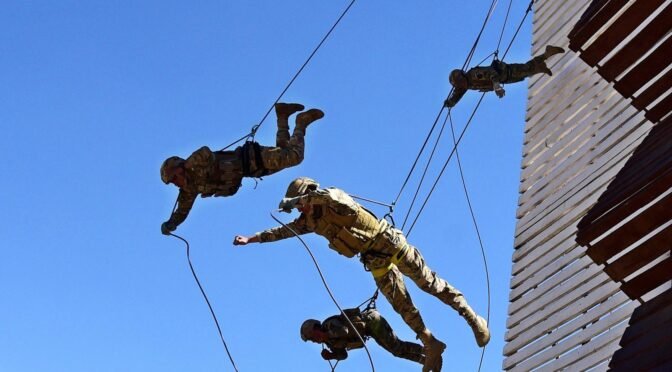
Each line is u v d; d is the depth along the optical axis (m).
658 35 10.01
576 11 13.45
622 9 10.27
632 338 8.63
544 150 13.08
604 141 11.91
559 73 13.36
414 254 10.35
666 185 8.70
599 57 10.58
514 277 12.59
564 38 13.51
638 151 9.91
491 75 11.55
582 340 10.88
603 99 12.23
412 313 10.41
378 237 10.25
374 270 10.42
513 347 12.03
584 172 12.05
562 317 11.34
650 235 9.25
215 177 10.36
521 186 13.27
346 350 10.73
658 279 9.15
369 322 10.62
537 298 11.96
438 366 10.40
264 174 10.53
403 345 10.72
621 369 8.30
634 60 10.32
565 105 12.97
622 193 9.22
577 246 11.62
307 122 10.70
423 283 10.38
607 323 10.59
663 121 10.10
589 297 11.04
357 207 10.21
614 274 9.38
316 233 10.34
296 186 10.26
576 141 12.46
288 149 10.47
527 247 12.58
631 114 11.56
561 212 12.16
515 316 12.24
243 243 10.34
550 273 11.91
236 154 10.47
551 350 11.30
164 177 10.42
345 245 10.24
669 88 10.09
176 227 10.70
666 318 8.41
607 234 9.30
